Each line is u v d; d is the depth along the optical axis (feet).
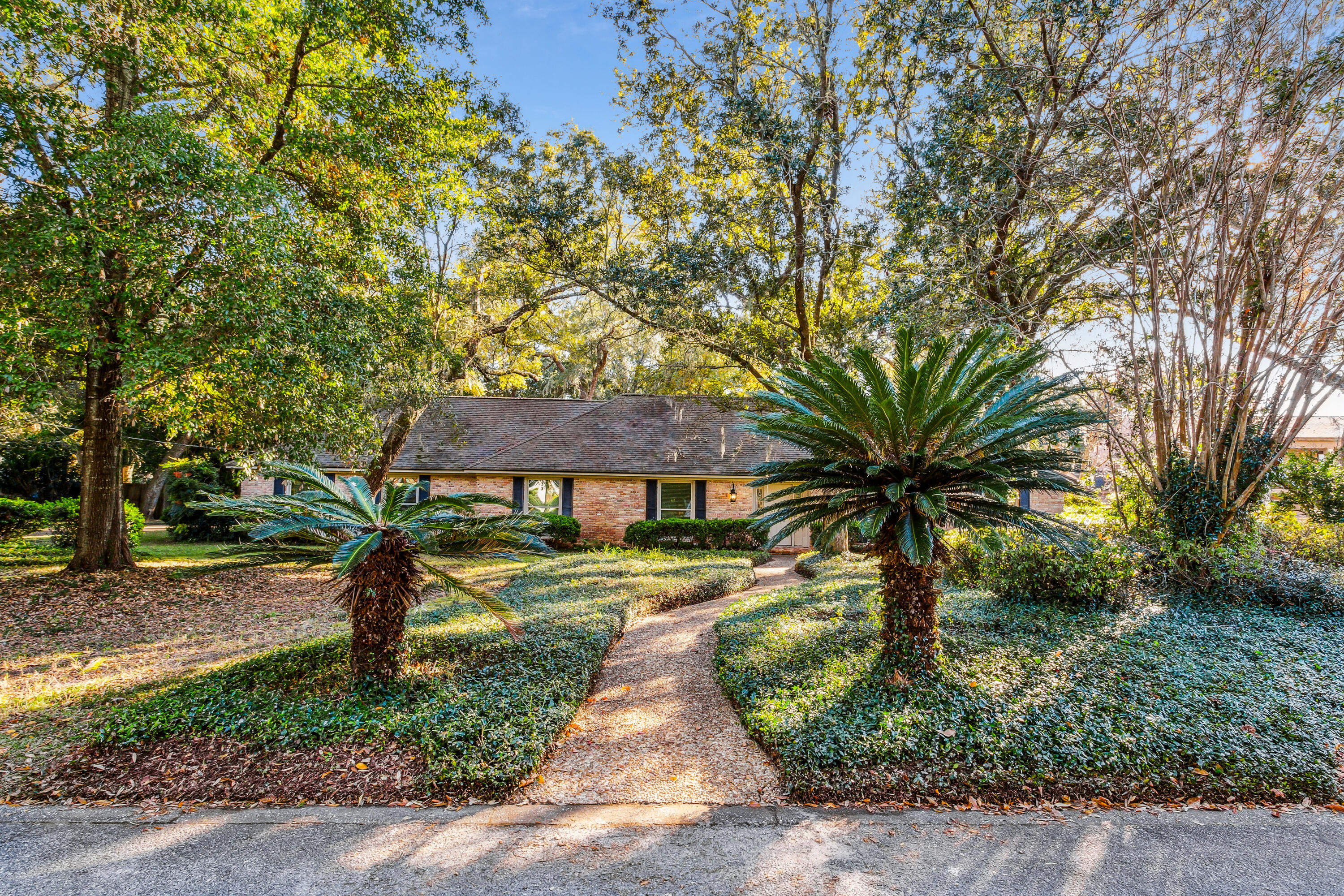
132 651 24.18
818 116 42.65
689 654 23.57
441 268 50.01
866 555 18.45
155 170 24.27
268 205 27.30
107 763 13.74
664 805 12.77
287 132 33.27
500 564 44.45
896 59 41.09
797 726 14.98
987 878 10.30
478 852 11.06
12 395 27.84
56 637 26.32
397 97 35.35
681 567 41.98
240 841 11.29
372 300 34.86
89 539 36.27
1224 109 28.66
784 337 51.49
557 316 76.38
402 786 13.00
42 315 28.12
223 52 31.58
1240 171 28.09
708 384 66.80
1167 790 12.85
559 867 10.64
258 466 34.91
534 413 70.28
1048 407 19.51
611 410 69.72
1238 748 13.84
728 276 45.03
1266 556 28.35
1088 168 33.58
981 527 17.46
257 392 29.50
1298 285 28.02
